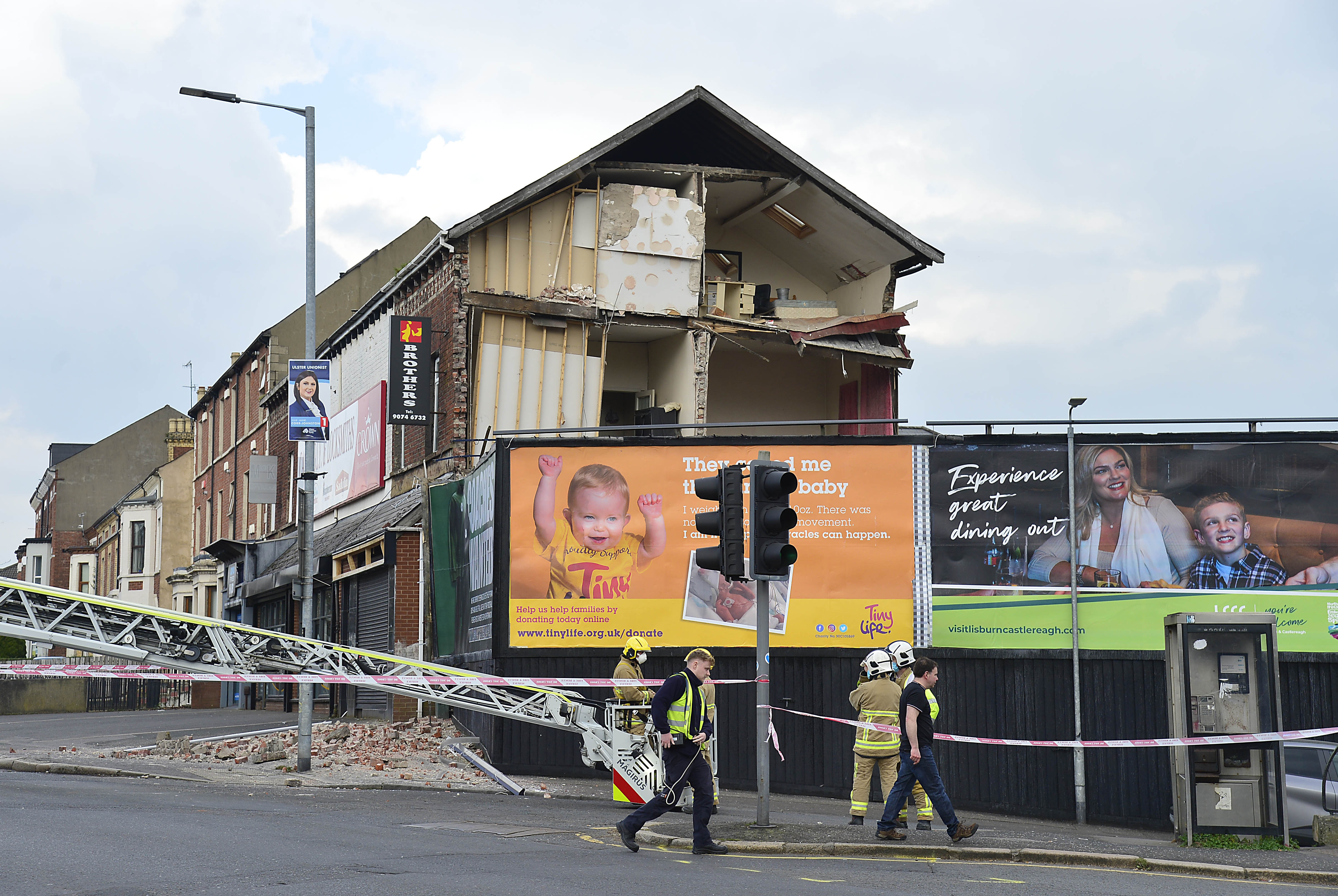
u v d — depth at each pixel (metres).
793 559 25.70
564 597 37.31
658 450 37.81
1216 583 35.47
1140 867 23.22
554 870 19.97
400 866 19.62
